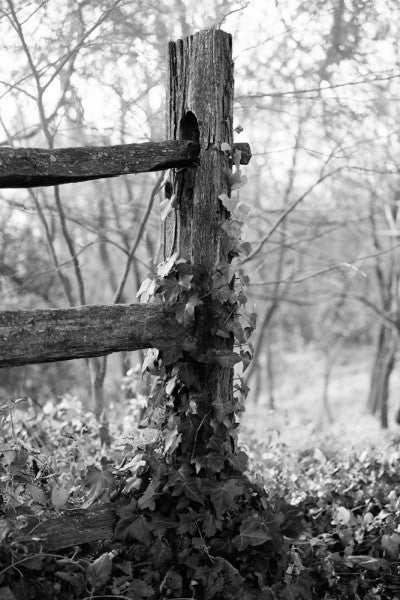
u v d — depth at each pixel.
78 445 3.16
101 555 2.30
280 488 3.34
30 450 2.76
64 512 2.39
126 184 6.09
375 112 4.64
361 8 3.96
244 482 2.62
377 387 10.18
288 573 2.63
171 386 2.55
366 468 3.59
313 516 3.22
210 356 2.52
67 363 8.05
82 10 3.78
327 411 9.57
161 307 2.48
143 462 2.50
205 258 2.56
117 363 9.56
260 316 11.52
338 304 13.20
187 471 2.50
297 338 18.25
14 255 6.91
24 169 2.16
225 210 2.57
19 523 2.23
